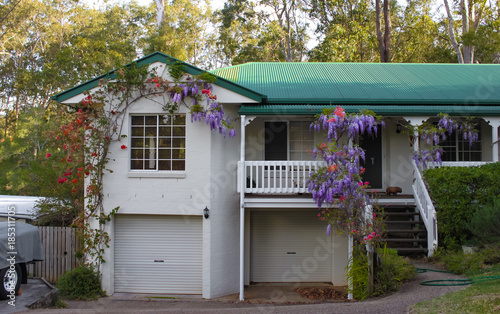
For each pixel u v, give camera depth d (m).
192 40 34.22
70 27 32.88
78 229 11.96
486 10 24.97
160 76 11.55
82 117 11.57
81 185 12.82
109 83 11.55
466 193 11.11
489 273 9.12
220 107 11.28
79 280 11.17
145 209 11.62
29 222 13.85
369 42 28.03
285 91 12.96
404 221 12.14
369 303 8.52
